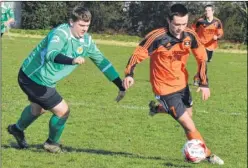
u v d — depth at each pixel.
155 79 10.15
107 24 59.84
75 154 10.60
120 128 14.30
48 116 14.97
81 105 17.59
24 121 10.77
